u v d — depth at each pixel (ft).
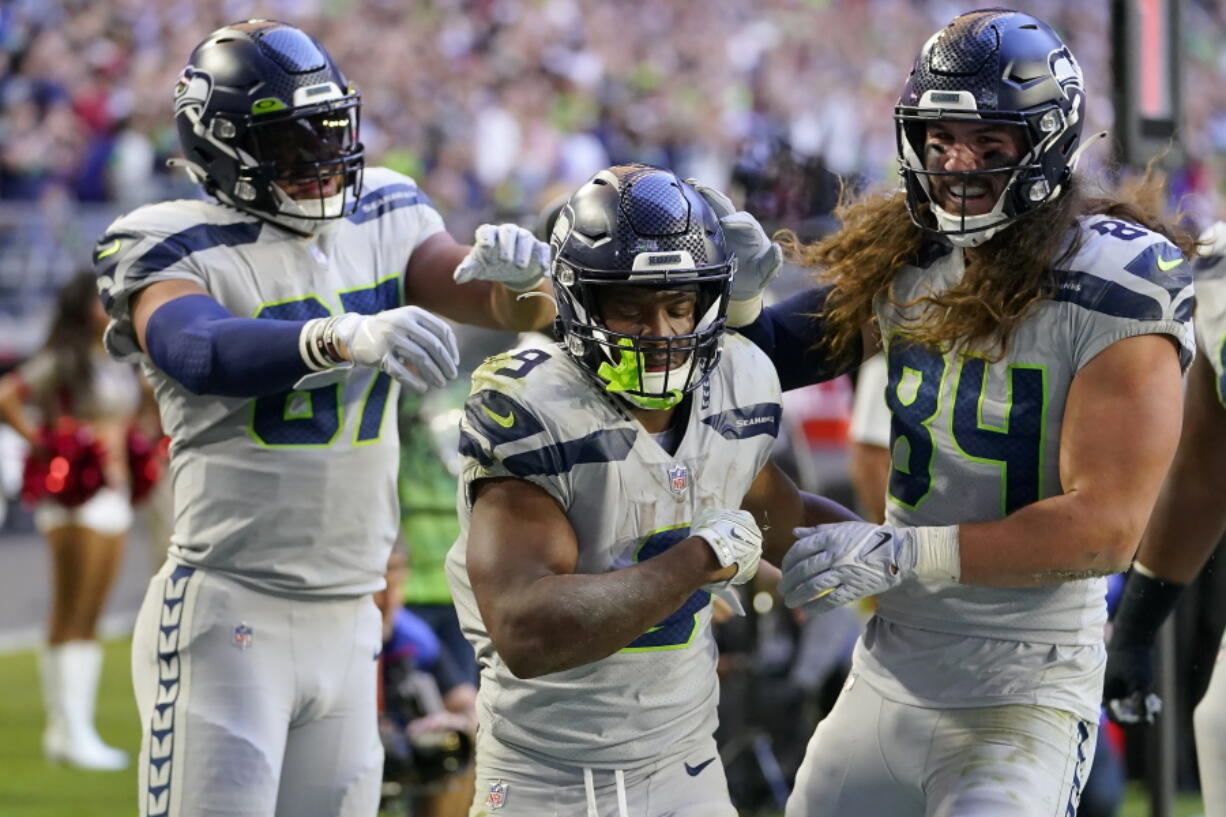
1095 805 37.68
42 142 109.19
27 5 114.42
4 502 97.09
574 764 22.54
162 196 108.78
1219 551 37.17
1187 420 27.78
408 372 23.79
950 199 22.08
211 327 25.79
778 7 142.31
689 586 20.61
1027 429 22.20
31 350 98.99
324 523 27.73
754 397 22.89
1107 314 21.52
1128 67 34.40
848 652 44.21
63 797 49.47
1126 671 28.78
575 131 126.11
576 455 21.40
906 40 148.36
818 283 24.76
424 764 35.42
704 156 130.00
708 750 23.36
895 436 23.67
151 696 27.66
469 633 23.41
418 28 126.11
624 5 134.41
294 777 28.30
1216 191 124.26
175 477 28.30
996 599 22.82
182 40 118.01
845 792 24.16
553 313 27.86
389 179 29.68
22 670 69.15
